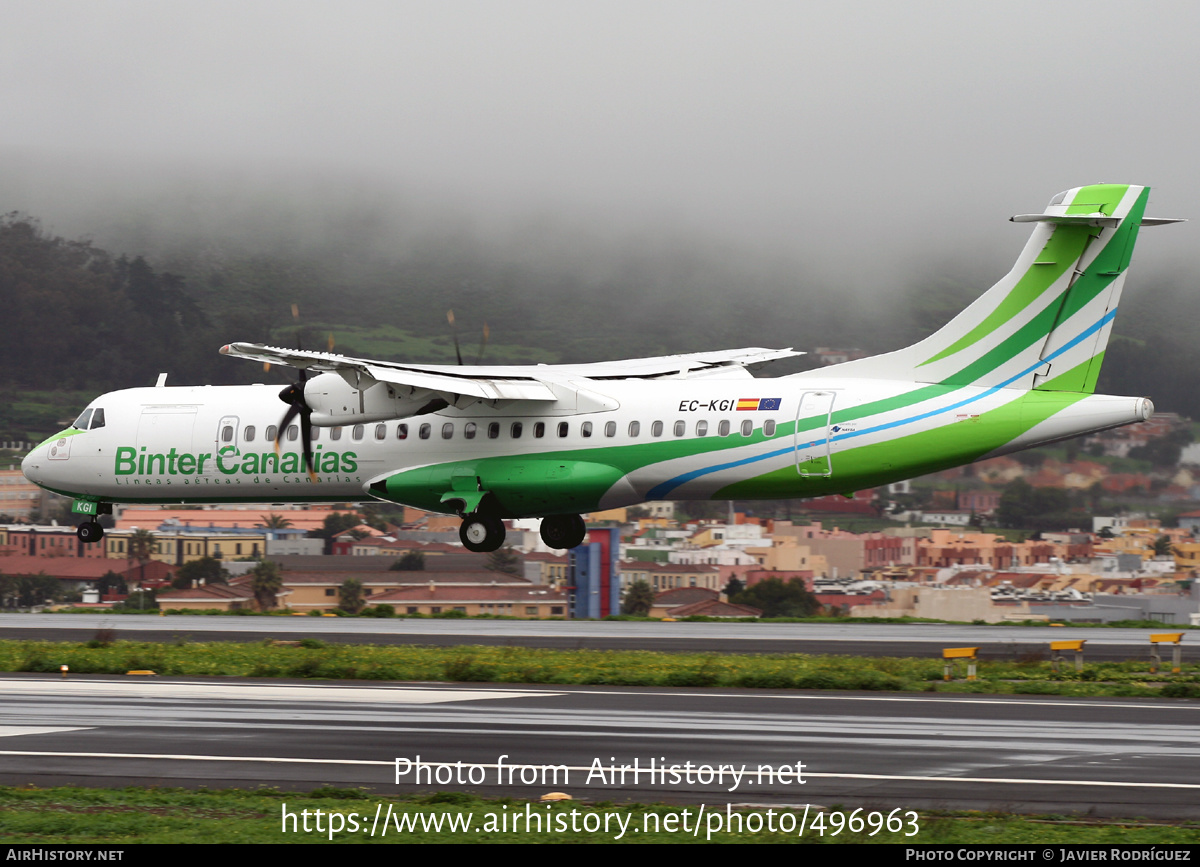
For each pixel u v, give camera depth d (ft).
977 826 145.69
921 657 300.81
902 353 348.38
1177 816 150.00
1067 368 332.80
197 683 263.49
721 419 350.64
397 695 244.22
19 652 306.76
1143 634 354.54
